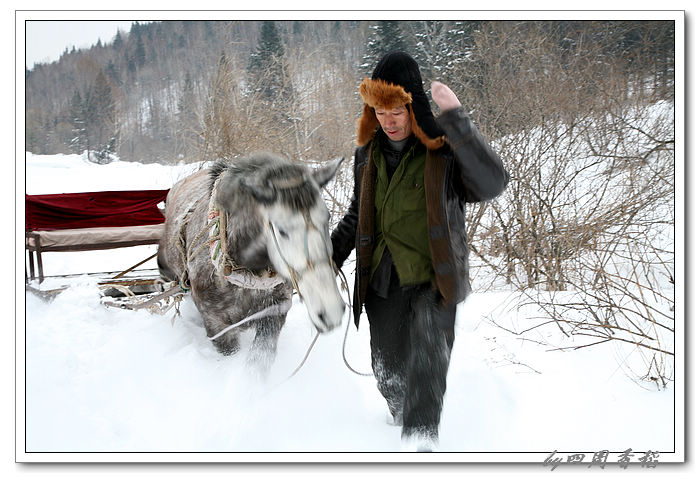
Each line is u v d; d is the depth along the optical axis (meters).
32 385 3.46
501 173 2.60
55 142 13.14
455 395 3.36
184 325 4.48
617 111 6.38
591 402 3.18
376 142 2.88
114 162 13.37
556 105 6.16
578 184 6.19
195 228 3.84
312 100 8.25
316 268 2.68
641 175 5.47
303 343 4.34
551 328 4.35
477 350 4.01
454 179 2.71
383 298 2.91
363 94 2.72
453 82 7.18
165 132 10.87
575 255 5.21
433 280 2.69
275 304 3.67
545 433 2.89
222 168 3.85
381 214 2.81
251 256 3.15
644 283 5.00
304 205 2.71
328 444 2.88
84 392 3.44
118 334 4.33
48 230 5.78
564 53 6.92
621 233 5.16
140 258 9.15
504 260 6.04
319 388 3.55
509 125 6.21
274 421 3.12
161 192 6.78
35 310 4.89
